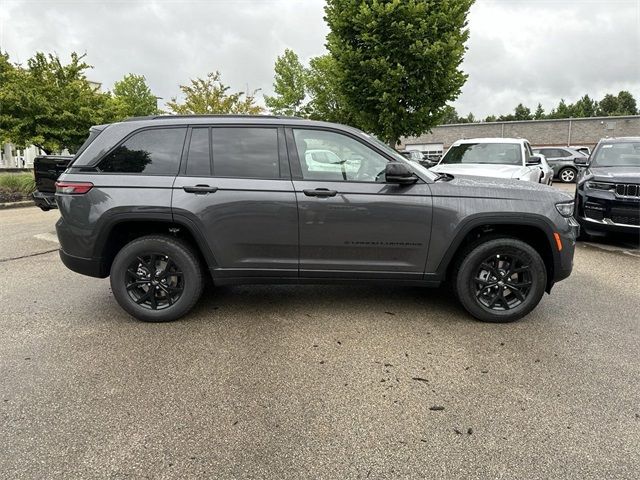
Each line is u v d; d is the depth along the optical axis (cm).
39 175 644
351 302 439
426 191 367
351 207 364
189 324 384
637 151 754
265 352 331
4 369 304
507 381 290
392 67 1055
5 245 696
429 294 464
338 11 1092
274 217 367
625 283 504
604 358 321
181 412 255
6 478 203
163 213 362
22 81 1567
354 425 244
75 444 227
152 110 3080
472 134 4219
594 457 219
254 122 376
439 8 1035
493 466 213
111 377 294
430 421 248
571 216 383
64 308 421
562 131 4031
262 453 222
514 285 381
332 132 376
